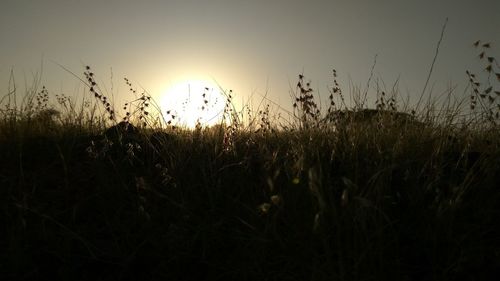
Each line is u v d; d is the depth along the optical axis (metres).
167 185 0.75
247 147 0.89
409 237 0.59
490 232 0.60
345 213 0.56
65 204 0.73
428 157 0.77
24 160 0.90
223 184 0.73
